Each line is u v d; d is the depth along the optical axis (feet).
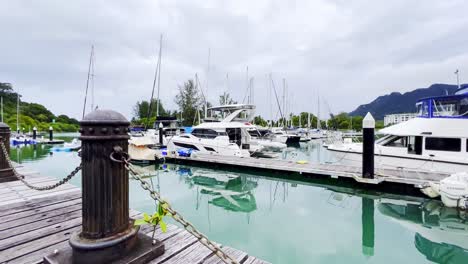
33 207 9.84
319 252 11.89
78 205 10.15
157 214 5.50
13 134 95.61
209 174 31.19
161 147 48.65
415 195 21.29
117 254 5.00
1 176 13.46
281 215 17.17
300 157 50.78
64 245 6.68
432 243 13.14
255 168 31.37
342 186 24.80
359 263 10.96
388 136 27.17
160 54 72.90
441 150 23.03
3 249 6.40
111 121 4.80
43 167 34.68
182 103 117.91
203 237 4.74
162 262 5.74
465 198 16.31
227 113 51.67
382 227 15.30
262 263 6.08
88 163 4.80
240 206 19.19
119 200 5.11
